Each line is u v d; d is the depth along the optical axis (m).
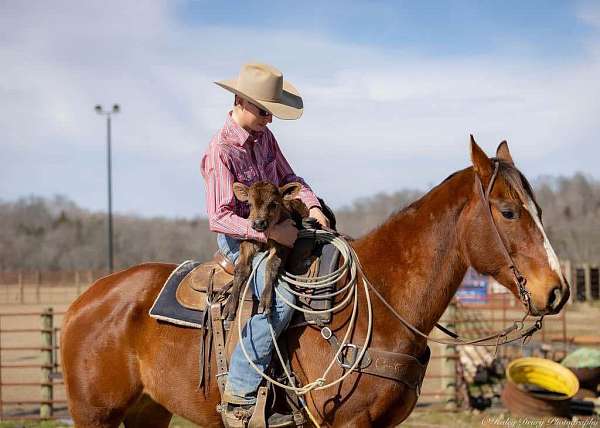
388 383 6.12
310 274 6.46
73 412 7.57
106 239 107.56
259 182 6.52
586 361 16.41
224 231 6.57
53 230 113.19
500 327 25.17
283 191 6.61
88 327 7.48
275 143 7.38
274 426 6.43
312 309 6.32
